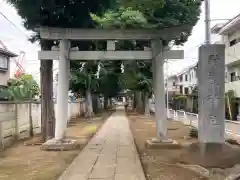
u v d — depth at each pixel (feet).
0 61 78.64
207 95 27.61
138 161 28.53
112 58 37.68
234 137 42.98
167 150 35.06
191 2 52.16
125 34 37.22
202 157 27.04
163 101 37.47
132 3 29.04
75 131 58.59
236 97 88.38
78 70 89.92
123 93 211.82
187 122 70.23
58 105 36.86
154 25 50.42
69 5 35.04
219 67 27.63
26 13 33.17
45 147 35.14
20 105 43.47
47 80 41.16
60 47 36.78
